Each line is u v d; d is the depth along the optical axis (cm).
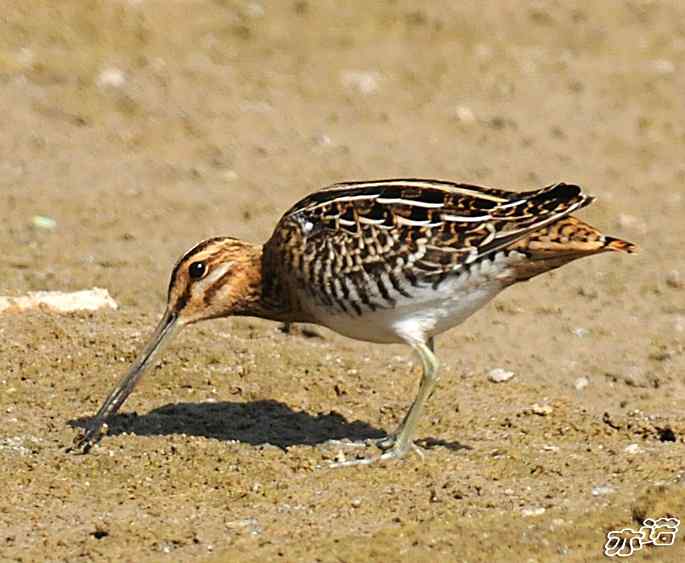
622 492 1144
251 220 1786
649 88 2259
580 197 1153
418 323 1187
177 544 1062
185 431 1265
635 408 1357
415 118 2134
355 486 1160
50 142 1988
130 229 1748
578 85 2256
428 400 1351
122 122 2058
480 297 1184
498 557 1033
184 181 1900
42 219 1759
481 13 2473
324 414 1318
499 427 1298
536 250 1155
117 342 1418
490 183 1917
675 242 1778
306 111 2134
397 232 1163
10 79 2131
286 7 2433
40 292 1514
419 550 1040
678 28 2475
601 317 1578
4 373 1357
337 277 1181
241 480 1167
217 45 2306
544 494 1141
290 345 1459
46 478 1167
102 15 2317
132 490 1152
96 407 1306
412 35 2394
